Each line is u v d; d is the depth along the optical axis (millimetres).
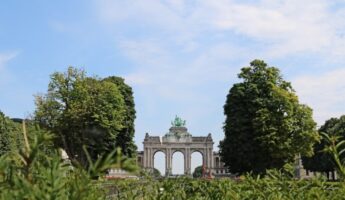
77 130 72188
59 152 2645
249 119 66438
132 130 90625
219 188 4684
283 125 64000
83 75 76062
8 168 2432
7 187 2316
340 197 3840
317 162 87688
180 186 4879
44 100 73438
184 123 167875
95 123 72875
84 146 2332
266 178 4824
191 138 164875
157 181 4652
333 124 93250
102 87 76062
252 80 68000
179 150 164375
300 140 64750
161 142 164375
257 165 65562
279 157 64312
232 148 67000
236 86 68500
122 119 79812
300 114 65375
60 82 74438
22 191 2270
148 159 163125
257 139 65000
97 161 2211
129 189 4383
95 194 3168
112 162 2137
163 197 4340
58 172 2424
